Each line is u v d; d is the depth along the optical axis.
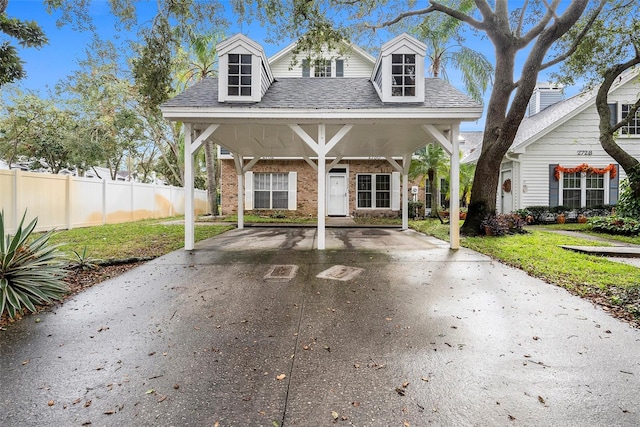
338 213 15.98
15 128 15.43
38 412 1.95
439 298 3.91
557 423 1.86
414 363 2.49
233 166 16.11
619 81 12.47
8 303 3.40
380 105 6.66
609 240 8.25
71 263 5.13
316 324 3.19
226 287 4.33
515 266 5.36
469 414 1.93
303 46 7.83
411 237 8.95
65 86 15.82
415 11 8.91
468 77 14.09
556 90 16.94
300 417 1.91
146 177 28.73
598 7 7.91
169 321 3.27
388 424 1.85
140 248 6.94
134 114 17.25
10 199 8.16
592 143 13.25
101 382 2.25
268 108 6.43
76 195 10.37
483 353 2.64
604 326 3.11
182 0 7.93
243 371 2.39
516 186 13.47
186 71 14.88
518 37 8.33
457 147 6.80
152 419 1.89
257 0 7.30
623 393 2.12
